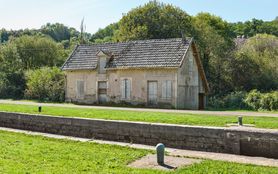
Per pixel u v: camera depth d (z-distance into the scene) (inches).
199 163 483.2
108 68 1428.4
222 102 1581.0
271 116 831.7
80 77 1515.7
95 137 713.6
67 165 464.4
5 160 486.0
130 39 1788.9
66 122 761.0
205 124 665.0
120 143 644.7
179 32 1802.4
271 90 1742.1
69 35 5492.1
